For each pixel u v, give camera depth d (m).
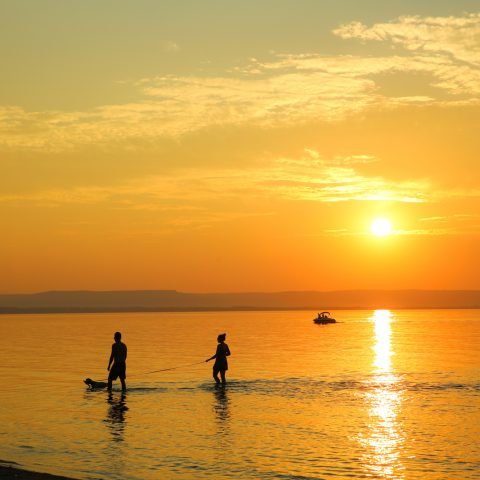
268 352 76.50
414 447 24.48
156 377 48.25
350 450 24.06
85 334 135.12
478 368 54.94
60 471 21.23
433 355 70.94
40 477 19.75
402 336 122.12
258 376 48.75
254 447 24.53
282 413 31.69
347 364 59.31
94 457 23.08
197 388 41.44
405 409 32.81
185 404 34.62
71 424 29.06
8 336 125.44
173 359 65.62
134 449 24.22
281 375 49.41
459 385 42.72
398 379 46.41
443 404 34.41
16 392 40.12
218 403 34.97
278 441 25.50
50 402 35.66
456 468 21.56
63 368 56.69
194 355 71.50
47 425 28.81
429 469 21.47
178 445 24.81
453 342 99.38
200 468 21.61
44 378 48.56
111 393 39.28
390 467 21.73
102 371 53.91
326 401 35.56
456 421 29.50
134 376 49.09
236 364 59.47
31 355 73.25
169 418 30.42
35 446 24.73
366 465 22.00
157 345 92.38
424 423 29.08
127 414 31.59
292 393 38.81
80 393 39.44
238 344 94.88
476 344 93.44
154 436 26.44
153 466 21.88
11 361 64.50
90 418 30.53
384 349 82.00
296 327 183.50
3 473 20.17
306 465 21.97
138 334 133.50
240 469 21.50
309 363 60.59
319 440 25.67
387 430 27.62
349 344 94.25
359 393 38.81
